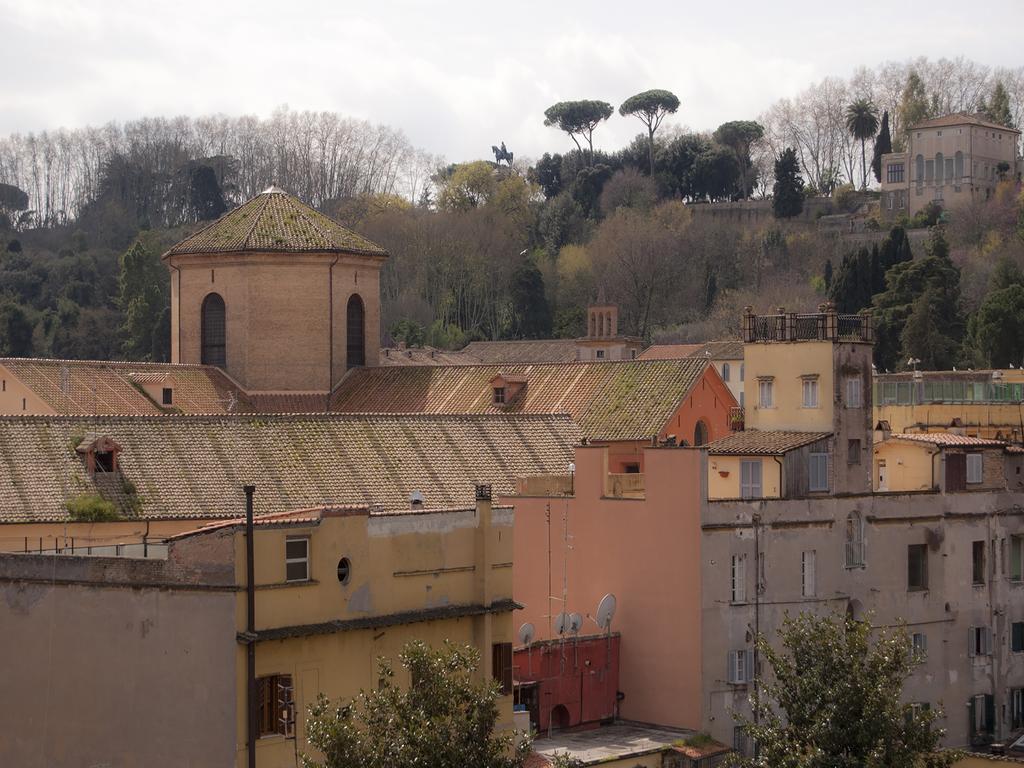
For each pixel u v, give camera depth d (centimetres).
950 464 10306
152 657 6556
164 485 9462
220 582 6394
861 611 9662
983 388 13788
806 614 8125
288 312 13500
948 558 10150
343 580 6762
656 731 8775
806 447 9962
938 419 13338
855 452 10319
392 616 6950
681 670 8850
